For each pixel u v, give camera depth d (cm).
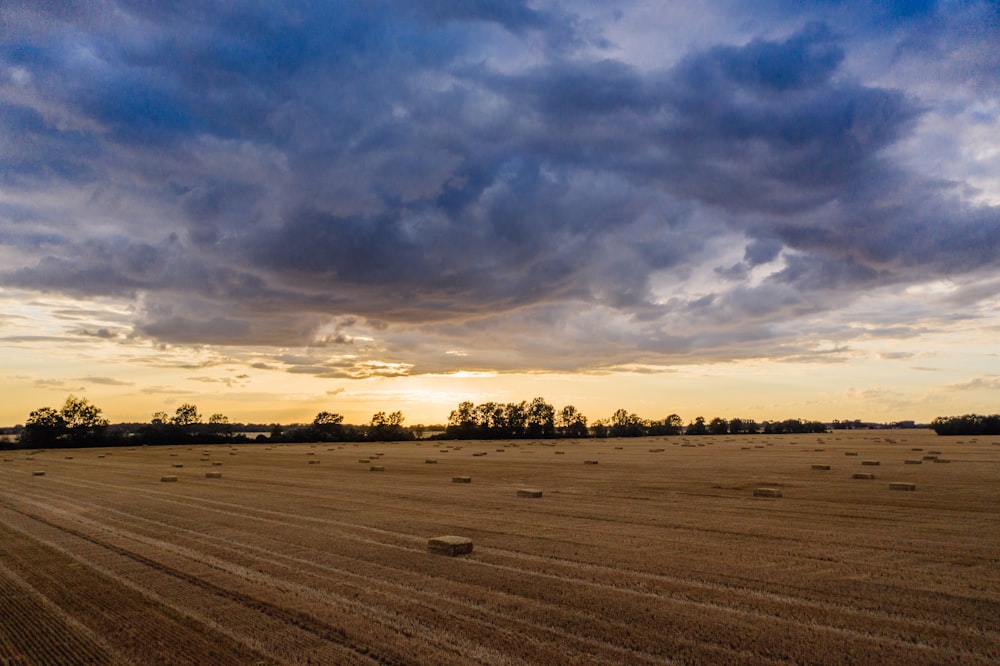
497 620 914
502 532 1620
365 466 4431
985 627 878
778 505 2092
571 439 12088
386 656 786
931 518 1803
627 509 2031
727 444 7594
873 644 817
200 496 2498
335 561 1291
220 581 1135
